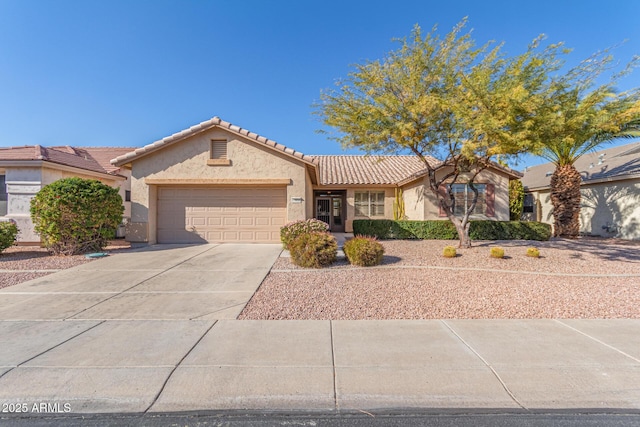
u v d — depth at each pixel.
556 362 3.87
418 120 10.28
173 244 13.66
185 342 4.42
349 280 7.86
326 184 19.73
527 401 3.19
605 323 5.13
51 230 10.70
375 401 3.19
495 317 5.43
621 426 2.88
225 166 13.59
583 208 20.31
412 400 3.20
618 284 7.49
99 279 7.93
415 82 10.23
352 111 10.98
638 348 4.23
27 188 13.34
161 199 13.97
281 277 8.17
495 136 9.18
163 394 3.26
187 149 13.56
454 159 12.30
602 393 3.30
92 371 3.65
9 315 5.46
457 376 3.58
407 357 3.99
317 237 9.62
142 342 4.41
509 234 15.89
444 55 10.36
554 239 16.67
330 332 4.79
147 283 7.57
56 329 4.86
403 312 5.67
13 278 8.02
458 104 9.61
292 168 13.62
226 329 4.90
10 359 3.90
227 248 12.65
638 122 14.19
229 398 3.21
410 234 16.19
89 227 11.26
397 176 20.30
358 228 16.55
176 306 5.96
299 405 3.14
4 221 12.12
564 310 5.75
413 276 8.25
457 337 4.59
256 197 14.00
